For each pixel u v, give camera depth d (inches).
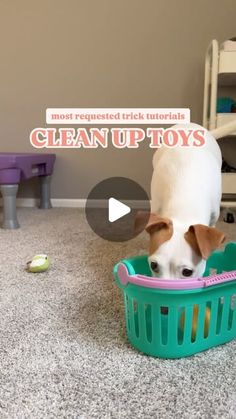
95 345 32.6
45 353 31.3
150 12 96.2
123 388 27.0
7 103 103.6
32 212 96.2
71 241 66.6
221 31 95.3
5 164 73.5
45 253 59.4
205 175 42.9
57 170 105.0
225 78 89.6
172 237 33.2
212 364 29.8
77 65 100.0
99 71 99.9
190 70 97.5
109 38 98.2
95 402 25.6
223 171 89.0
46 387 27.1
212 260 41.3
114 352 31.5
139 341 31.3
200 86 97.8
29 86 102.2
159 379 27.9
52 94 102.0
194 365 29.7
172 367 29.5
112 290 44.4
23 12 98.7
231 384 27.4
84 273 50.2
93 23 97.9
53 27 98.8
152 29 96.9
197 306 30.2
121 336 34.1
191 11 95.2
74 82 100.8
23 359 30.5
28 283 46.6
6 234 71.7
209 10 94.8
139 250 61.0
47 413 24.6
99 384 27.4
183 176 42.1
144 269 39.1
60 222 83.4
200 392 26.5
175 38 96.7
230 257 39.4
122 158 102.7
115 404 25.4
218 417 24.2
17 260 55.8
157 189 45.3
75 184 105.0
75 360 30.4
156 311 29.4
